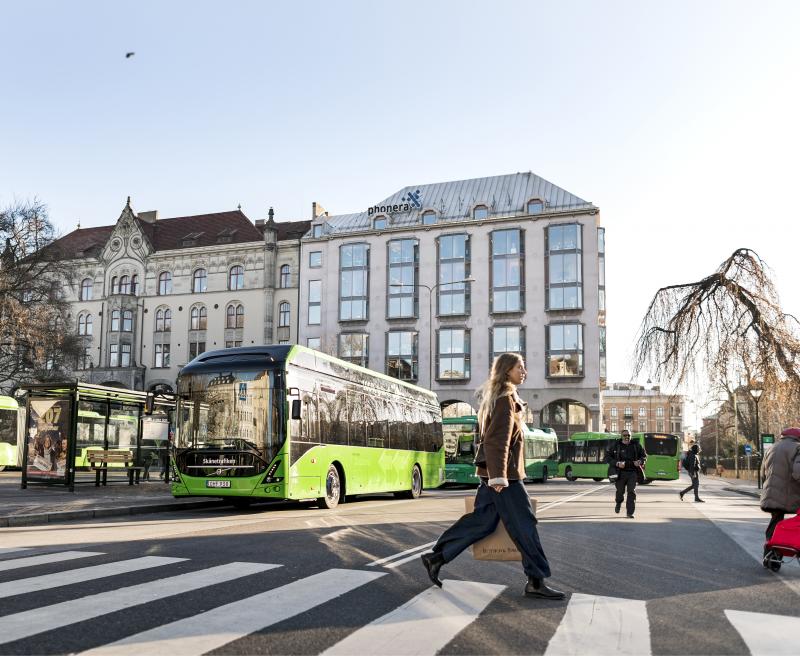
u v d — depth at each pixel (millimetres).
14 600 5492
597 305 55062
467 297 57625
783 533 7605
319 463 15797
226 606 5348
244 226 65500
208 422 15062
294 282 61500
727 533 11727
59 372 44594
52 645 4293
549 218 56562
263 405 14812
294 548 8680
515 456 5758
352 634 4625
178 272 63406
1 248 40125
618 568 7645
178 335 62625
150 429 23047
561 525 12500
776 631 4930
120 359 62719
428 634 4648
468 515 5910
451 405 59219
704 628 4980
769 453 8781
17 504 14516
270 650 4250
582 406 56781
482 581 6551
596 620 5125
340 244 60906
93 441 22906
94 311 64562
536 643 4496
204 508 16500
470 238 58219
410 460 21312
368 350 59250
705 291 23203
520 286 56500
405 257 59438
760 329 22094
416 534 10398
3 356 40969
